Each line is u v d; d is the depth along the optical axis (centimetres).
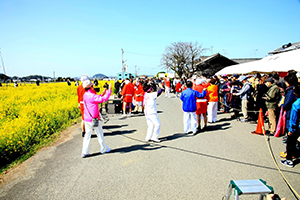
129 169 379
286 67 789
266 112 706
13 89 2216
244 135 590
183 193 297
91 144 531
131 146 510
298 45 1820
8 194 304
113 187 317
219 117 877
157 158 429
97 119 430
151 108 531
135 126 729
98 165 399
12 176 364
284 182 326
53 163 414
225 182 327
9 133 493
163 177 346
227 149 475
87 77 529
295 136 370
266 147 485
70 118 865
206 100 638
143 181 334
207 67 3184
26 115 727
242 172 360
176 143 525
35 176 360
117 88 1495
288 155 382
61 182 336
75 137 597
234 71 1343
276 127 583
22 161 431
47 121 668
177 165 393
